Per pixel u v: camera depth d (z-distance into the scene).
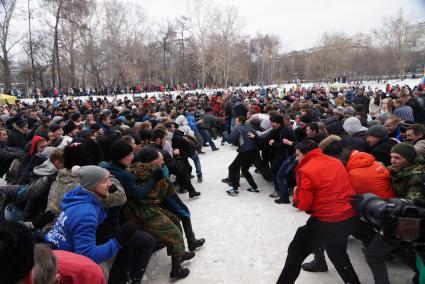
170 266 4.01
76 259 1.91
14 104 20.05
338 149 3.52
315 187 2.88
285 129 5.95
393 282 3.44
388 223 1.99
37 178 3.72
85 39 41.62
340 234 2.88
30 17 34.69
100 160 3.46
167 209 4.11
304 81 71.94
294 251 3.03
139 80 48.16
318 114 9.12
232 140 6.38
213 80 53.72
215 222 5.20
